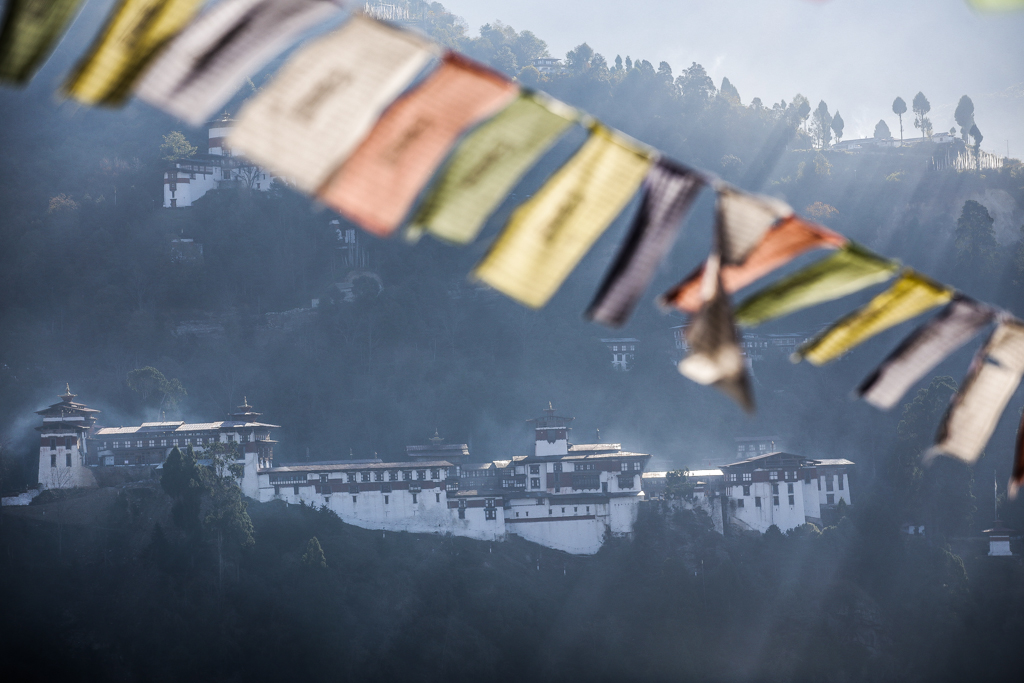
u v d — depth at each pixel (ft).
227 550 374.02
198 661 347.15
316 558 374.22
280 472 419.74
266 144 25.52
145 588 361.51
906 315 36.11
